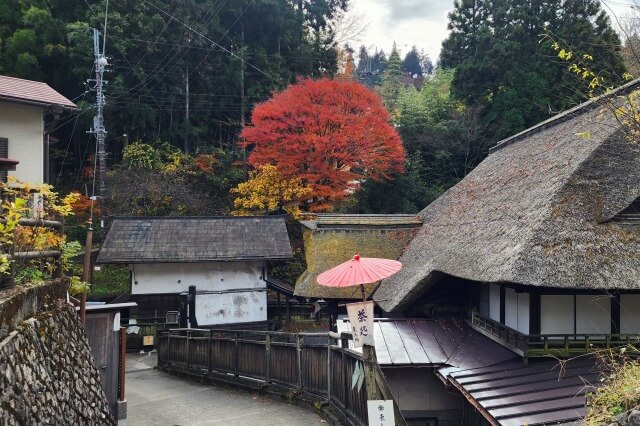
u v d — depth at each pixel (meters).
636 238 7.64
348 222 15.10
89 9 24.17
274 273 21.53
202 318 16.38
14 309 3.91
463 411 9.43
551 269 7.20
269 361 9.21
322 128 18.56
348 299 13.41
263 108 18.78
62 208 6.00
